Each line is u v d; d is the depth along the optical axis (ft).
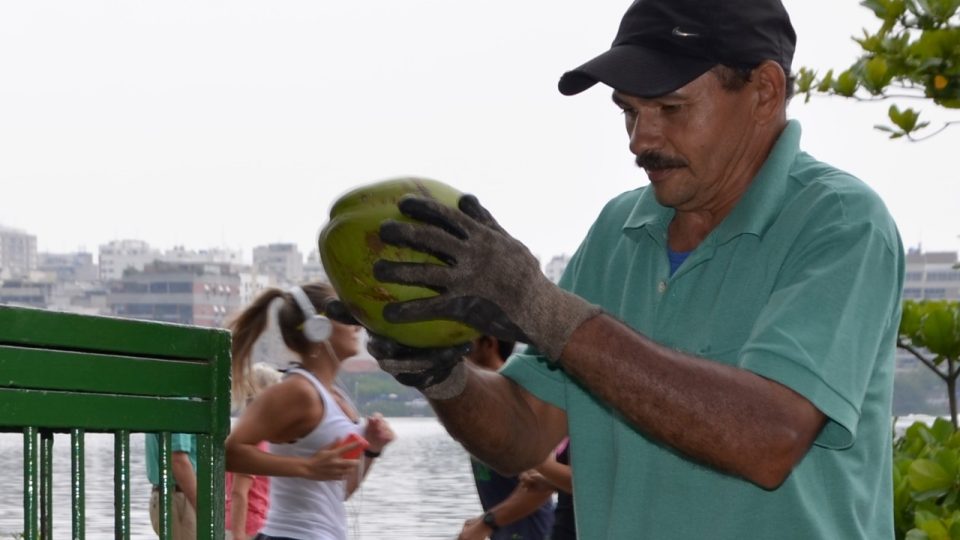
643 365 6.45
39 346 6.56
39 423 6.52
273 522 16.11
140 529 39.34
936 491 12.07
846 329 6.91
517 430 8.35
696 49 7.36
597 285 8.61
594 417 8.16
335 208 7.10
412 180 7.07
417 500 67.31
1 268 468.75
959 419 15.31
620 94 7.68
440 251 6.10
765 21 7.55
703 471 7.47
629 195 8.84
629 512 7.72
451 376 7.75
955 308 14.62
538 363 8.55
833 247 7.22
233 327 18.03
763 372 6.73
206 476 7.45
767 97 7.61
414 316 6.18
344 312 7.23
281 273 411.13
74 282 448.65
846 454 7.38
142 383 7.05
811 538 7.18
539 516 17.03
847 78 14.65
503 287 6.25
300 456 16.14
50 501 6.91
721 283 7.68
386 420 17.71
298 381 16.15
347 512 17.47
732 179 7.76
